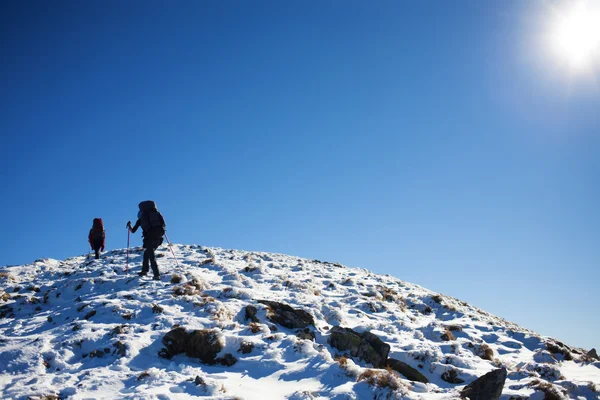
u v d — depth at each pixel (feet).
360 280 67.56
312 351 32.35
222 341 32.48
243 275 57.00
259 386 27.73
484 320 55.36
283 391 27.17
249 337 34.09
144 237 52.19
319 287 59.41
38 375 28.14
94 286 50.52
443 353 39.24
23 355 30.25
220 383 26.48
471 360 38.19
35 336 34.19
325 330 39.96
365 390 26.55
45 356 30.55
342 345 35.86
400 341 40.27
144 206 52.95
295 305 45.60
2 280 57.36
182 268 59.11
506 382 34.24
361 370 28.84
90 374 28.12
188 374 28.89
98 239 73.67
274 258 80.79
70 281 51.72
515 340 47.39
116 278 53.47
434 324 46.78
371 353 35.40
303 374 29.17
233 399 24.53
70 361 30.63
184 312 40.06
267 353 31.89
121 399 24.26
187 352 32.12
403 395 25.80
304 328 38.47
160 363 30.63
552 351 45.39
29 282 57.47
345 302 52.80
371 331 42.37
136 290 46.39
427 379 34.40
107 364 29.89
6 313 44.80
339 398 25.58
